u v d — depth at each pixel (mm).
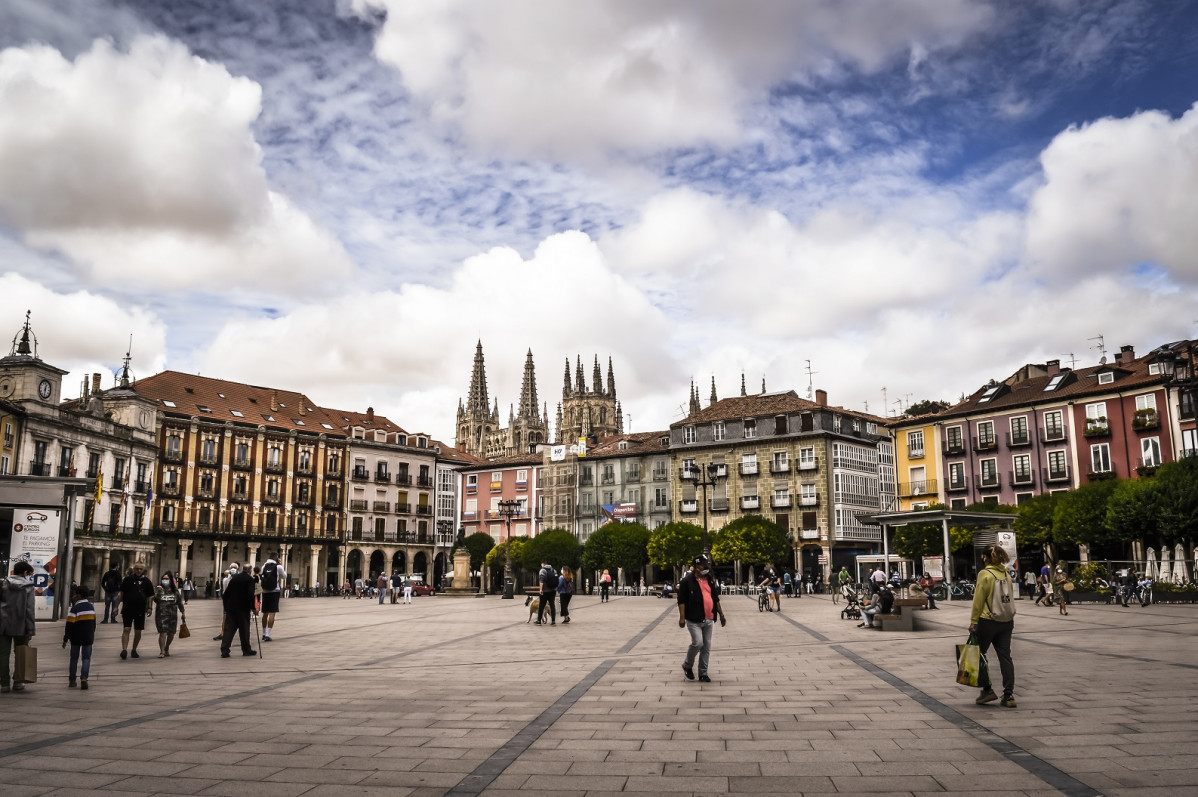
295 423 89500
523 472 97375
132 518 68062
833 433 77000
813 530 75812
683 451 84875
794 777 7223
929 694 11664
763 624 27266
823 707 10711
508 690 12578
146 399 70438
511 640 21828
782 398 81938
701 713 10406
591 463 92312
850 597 29859
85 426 60812
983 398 69938
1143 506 45031
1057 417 62688
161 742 8852
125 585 17312
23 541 28547
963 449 67375
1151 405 57812
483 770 7594
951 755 7953
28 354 57062
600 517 90250
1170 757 7754
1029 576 42812
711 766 7656
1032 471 63531
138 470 69438
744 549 68625
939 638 20672
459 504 102062
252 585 18188
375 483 93750
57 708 11062
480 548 90875
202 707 11117
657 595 57844
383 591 48406
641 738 8922
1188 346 47969
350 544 90062
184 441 78875
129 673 14945
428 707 11039
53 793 6891
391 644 20766
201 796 6789
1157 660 15188
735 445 81500
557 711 10656
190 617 32719
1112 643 18672
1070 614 29891
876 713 10219
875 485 81875
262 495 84000
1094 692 11539
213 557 79625
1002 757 7840
